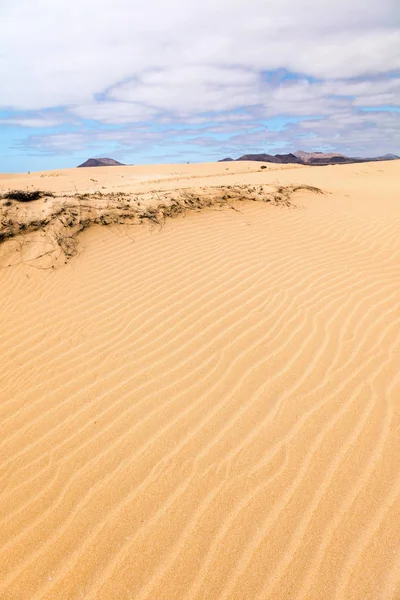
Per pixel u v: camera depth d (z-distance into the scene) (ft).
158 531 8.29
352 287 18.90
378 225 29.17
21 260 20.38
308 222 29.25
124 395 12.28
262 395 12.01
